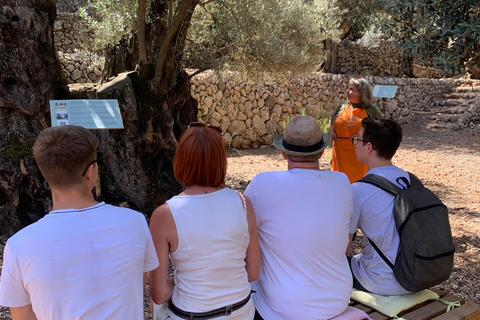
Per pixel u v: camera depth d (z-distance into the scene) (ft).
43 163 4.21
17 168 11.48
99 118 10.03
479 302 9.79
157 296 5.33
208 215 5.14
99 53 27.94
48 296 3.92
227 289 5.24
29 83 11.44
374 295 6.86
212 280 5.15
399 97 42.27
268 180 6.13
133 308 4.31
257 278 5.90
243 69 17.98
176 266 5.32
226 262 5.18
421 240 6.35
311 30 22.56
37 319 4.12
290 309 5.76
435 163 26.81
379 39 45.03
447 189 20.36
